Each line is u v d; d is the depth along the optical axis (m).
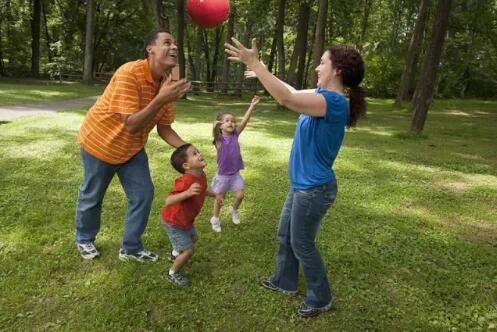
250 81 30.23
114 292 3.09
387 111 19.67
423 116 11.24
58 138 7.70
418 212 5.14
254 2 21.44
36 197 4.81
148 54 3.05
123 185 3.43
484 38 26.75
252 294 3.18
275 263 3.63
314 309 2.94
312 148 2.58
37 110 11.63
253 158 7.33
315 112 2.42
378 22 34.66
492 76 32.06
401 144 9.86
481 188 6.30
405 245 4.16
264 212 4.79
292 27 31.95
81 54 31.02
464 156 8.73
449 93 32.69
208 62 38.09
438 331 2.88
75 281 3.22
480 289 3.43
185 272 3.43
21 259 3.47
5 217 4.24
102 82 28.22
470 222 4.92
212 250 3.83
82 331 2.68
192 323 2.82
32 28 31.19
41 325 2.73
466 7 25.08
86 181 3.36
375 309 3.07
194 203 3.22
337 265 3.67
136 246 3.51
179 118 12.53
